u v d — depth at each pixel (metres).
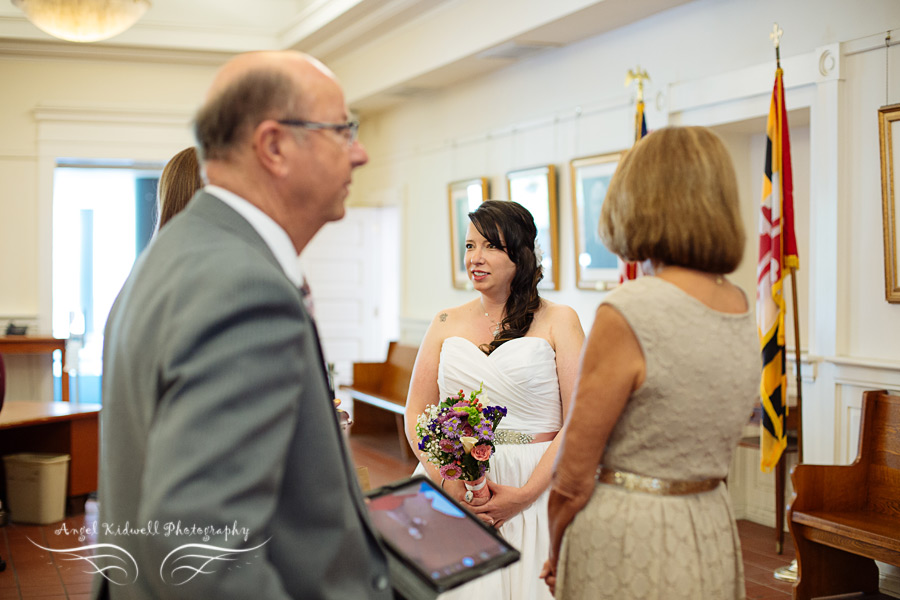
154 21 8.31
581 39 6.09
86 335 11.58
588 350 1.53
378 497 1.44
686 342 1.48
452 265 7.85
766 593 3.81
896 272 3.98
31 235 8.46
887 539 3.22
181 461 0.95
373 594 1.19
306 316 1.10
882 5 4.05
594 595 1.54
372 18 7.37
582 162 6.04
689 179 1.52
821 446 4.37
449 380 2.45
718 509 1.59
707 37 5.06
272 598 0.98
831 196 4.29
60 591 4.00
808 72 4.39
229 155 1.18
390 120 9.07
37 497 5.29
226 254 1.07
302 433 1.10
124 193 11.60
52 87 8.55
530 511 2.30
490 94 7.28
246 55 1.21
